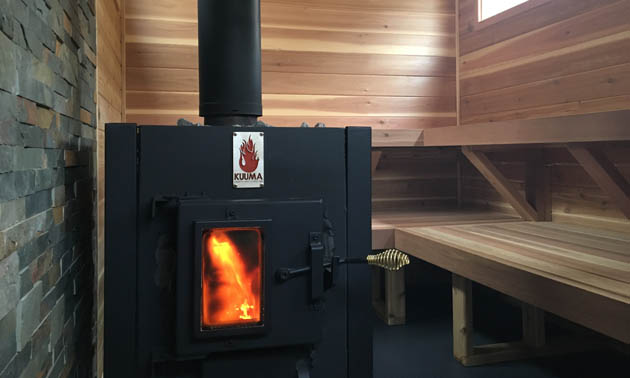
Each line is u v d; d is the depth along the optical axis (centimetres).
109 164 153
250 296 154
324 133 169
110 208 153
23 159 99
